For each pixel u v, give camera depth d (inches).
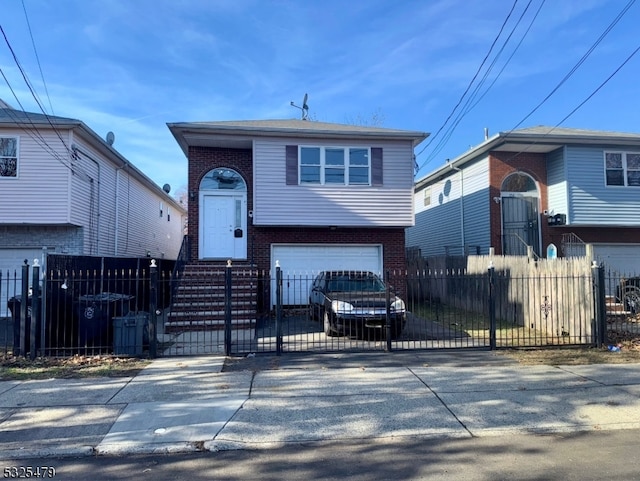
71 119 574.6
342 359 332.8
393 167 601.3
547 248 640.4
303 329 467.5
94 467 171.8
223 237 611.2
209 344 387.9
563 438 195.5
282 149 584.4
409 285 642.8
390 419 217.2
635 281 548.1
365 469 167.8
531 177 715.4
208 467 170.9
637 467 165.6
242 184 621.0
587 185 673.6
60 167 565.9
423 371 298.5
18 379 283.0
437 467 168.6
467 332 445.4
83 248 605.0
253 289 513.7
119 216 767.7
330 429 205.9
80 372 297.9
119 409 229.6
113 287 566.9
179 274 543.2
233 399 243.9
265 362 324.2
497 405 234.5
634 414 221.0
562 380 276.1
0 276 344.8
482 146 696.4
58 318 349.7
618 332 427.2
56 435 199.0
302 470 167.5
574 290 402.3
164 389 261.0
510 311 511.2
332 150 594.6
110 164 721.0
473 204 763.4
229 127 564.1
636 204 682.8
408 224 598.2
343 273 494.6
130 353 341.4
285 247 611.5
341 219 587.8
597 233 705.6
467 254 771.4
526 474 161.2
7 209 556.1
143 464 174.2
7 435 199.3
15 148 562.3
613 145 682.2
